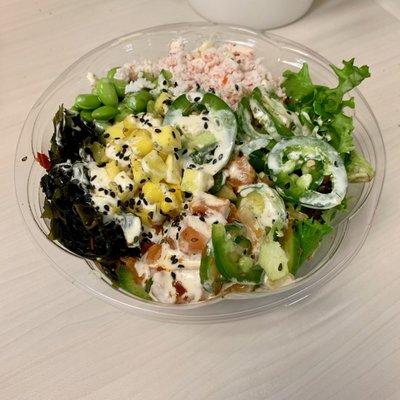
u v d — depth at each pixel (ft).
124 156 0.70
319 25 1.04
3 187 0.78
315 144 0.70
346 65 0.75
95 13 1.06
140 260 0.66
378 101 0.89
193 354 0.63
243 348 0.63
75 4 1.08
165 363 0.62
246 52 0.86
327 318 0.66
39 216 0.71
